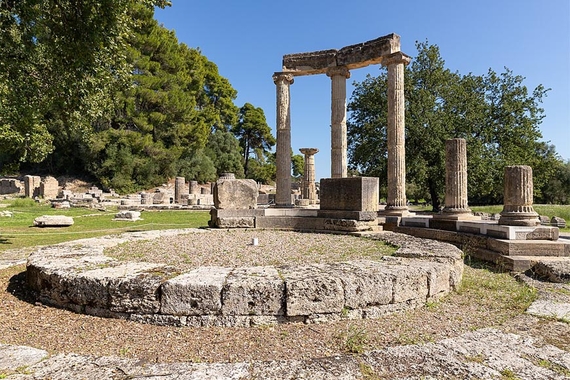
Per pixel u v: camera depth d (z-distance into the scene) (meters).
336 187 11.09
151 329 4.16
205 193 42.84
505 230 8.64
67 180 42.62
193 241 8.66
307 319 4.28
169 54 40.69
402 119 14.70
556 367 3.18
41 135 11.04
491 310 4.90
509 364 3.21
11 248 10.35
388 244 8.12
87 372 3.02
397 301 4.70
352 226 10.22
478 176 21.72
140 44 37.50
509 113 23.16
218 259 6.60
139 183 40.84
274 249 7.61
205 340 3.87
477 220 11.30
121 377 2.94
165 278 4.44
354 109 25.78
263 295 4.21
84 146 37.62
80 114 10.82
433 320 4.48
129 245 7.98
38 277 5.17
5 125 8.71
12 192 41.38
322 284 4.31
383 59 15.14
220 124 56.81
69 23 7.90
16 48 8.45
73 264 5.23
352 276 4.51
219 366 3.12
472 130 23.17
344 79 16.91
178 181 34.97
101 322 4.36
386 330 4.13
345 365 3.14
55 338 3.99
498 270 7.79
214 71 58.03
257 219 11.70
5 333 4.14
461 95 23.33
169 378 2.92
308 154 23.09
